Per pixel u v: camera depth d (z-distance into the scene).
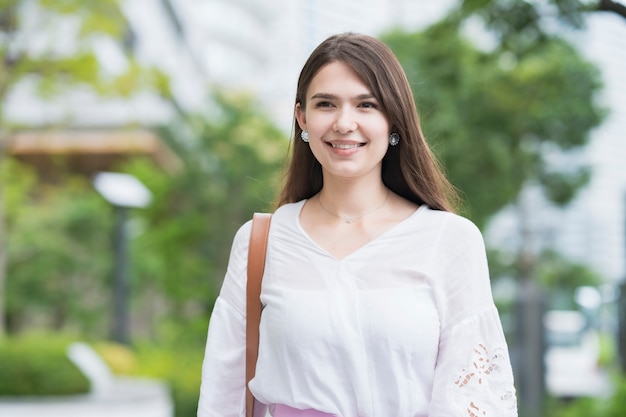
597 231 34.69
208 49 60.25
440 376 2.74
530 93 18.33
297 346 2.73
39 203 27.94
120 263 19.47
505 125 19.78
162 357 21.66
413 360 2.71
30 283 25.52
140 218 28.42
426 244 2.81
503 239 25.75
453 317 2.77
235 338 2.99
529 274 25.78
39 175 26.59
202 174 28.73
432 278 2.77
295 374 2.75
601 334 30.94
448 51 14.27
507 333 16.08
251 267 2.93
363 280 2.77
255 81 52.97
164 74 17.58
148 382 15.80
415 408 2.72
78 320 26.58
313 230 2.92
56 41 16.12
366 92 2.81
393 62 2.87
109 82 17.09
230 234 28.80
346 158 2.83
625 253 22.64
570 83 20.17
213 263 28.75
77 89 17.34
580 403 15.48
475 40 14.24
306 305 2.75
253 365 2.91
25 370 13.09
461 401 2.71
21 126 17.84
